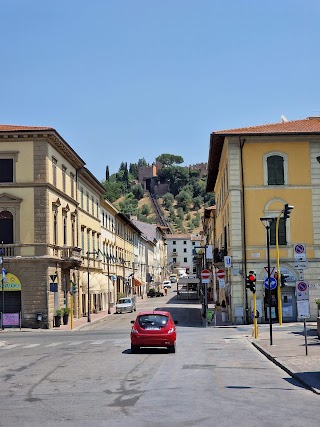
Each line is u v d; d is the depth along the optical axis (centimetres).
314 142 4391
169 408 1230
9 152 4594
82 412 1206
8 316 4488
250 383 1598
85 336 3744
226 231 4884
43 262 4544
